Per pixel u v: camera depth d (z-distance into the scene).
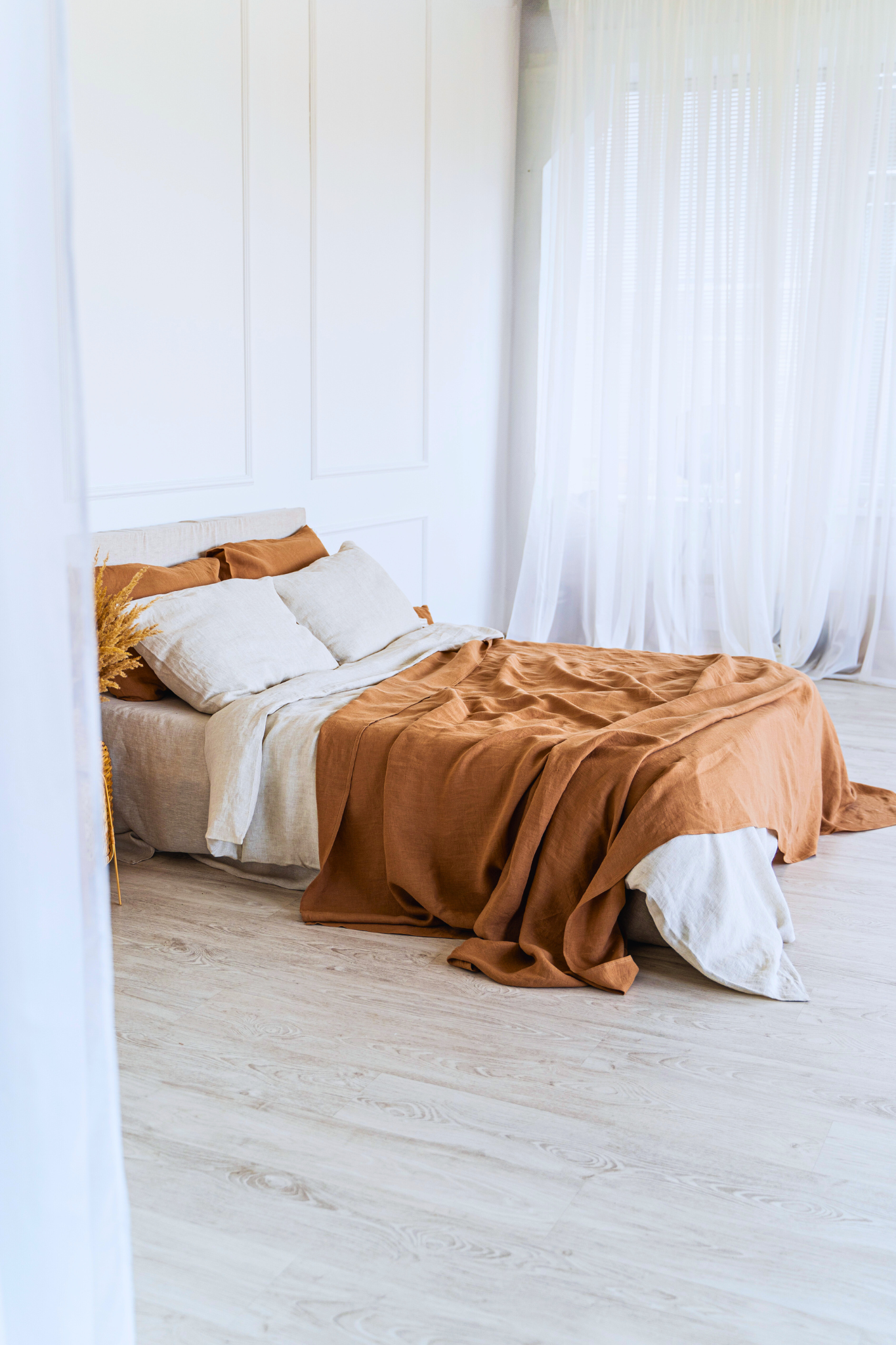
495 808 2.84
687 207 5.79
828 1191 1.90
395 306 5.18
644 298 5.87
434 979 2.66
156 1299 1.63
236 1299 1.64
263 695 3.20
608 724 3.14
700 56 5.62
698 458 5.91
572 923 2.69
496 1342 1.56
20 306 0.90
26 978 0.96
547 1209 1.84
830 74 5.41
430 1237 1.77
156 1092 2.16
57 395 0.94
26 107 0.89
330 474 4.81
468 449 6.04
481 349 6.05
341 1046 2.34
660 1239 1.77
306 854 3.06
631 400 6.02
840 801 3.83
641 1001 2.57
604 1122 2.09
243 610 3.45
